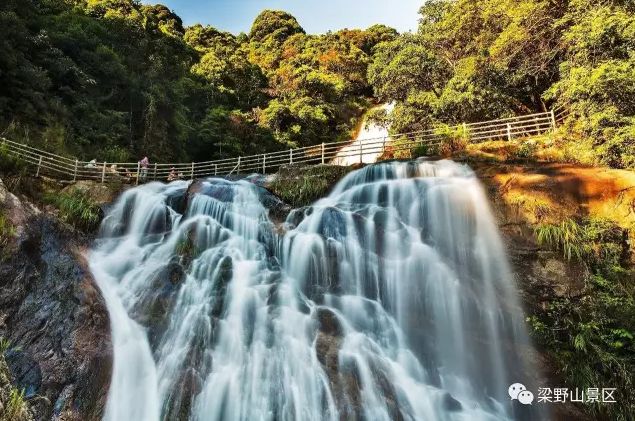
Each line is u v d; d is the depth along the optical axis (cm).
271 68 4344
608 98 933
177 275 895
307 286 901
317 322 788
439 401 681
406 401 663
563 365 697
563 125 1135
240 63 3641
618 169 828
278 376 697
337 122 3488
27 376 561
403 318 834
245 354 732
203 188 1208
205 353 731
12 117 1420
